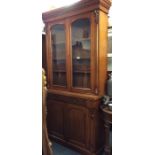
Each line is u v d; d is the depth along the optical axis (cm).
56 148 225
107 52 205
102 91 197
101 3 175
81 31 206
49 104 243
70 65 215
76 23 206
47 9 259
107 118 173
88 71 203
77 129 211
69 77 219
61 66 236
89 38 196
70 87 219
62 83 236
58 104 231
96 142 196
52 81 244
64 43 226
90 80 198
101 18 182
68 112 219
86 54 205
